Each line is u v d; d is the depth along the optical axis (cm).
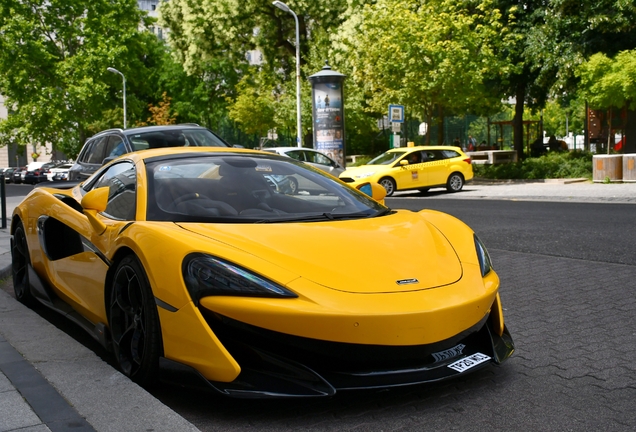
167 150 421
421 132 3303
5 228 993
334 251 308
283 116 3747
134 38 4159
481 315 305
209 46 3756
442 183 1984
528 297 524
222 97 5331
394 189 1917
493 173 2400
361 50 2512
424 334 280
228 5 3584
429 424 274
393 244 324
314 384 277
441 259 322
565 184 2033
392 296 284
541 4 2383
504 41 2377
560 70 2206
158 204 354
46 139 4156
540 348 386
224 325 280
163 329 293
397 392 310
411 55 2294
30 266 480
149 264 302
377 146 4469
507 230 949
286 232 323
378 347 276
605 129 2730
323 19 3581
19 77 3872
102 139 1097
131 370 319
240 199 367
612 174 1914
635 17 2039
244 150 439
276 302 274
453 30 2305
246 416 284
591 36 2186
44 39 3997
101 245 361
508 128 4103
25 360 335
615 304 492
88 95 3891
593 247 761
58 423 252
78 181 551
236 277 282
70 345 365
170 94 5284
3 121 4044
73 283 403
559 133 6819
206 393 311
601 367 349
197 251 293
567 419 279
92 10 4025
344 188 416
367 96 3678
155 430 249
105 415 263
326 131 2334
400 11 2328
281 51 3922
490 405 295
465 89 2295
